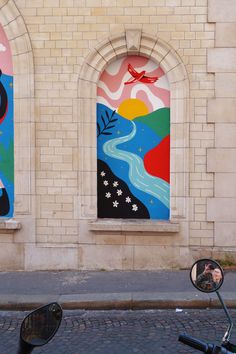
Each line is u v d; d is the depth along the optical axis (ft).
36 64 29.43
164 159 30.09
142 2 28.84
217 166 29.04
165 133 30.01
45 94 29.45
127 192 30.32
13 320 22.62
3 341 19.79
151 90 29.96
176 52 28.89
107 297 24.22
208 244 29.32
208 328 20.83
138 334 20.24
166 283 26.71
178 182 29.22
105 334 20.34
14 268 29.94
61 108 29.43
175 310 23.63
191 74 28.94
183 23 28.81
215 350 9.64
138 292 24.99
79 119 29.35
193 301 23.72
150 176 30.19
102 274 28.86
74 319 22.50
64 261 29.78
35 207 29.73
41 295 24.81
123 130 30.19
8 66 30.17
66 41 29.25
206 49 28.81
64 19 29.17
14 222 29.50
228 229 29.22
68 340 19.63
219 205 29.14
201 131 29.07
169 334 20.16
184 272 28.91
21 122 29.55
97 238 29.63
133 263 29.60
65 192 29.60
